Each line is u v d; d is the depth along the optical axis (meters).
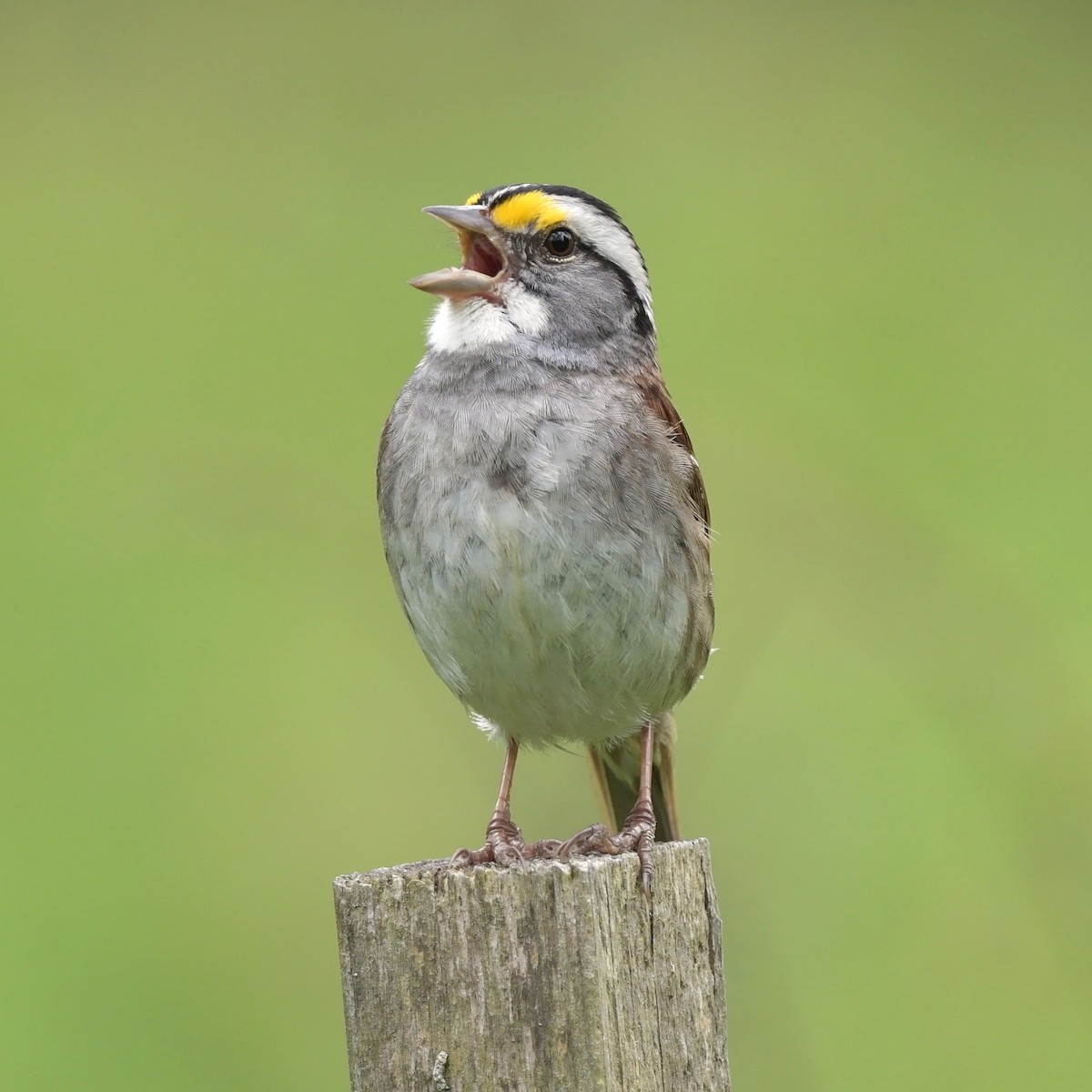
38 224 14.84
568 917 6.00
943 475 13.84
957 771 11.69
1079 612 13.05
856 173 15.23
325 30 15.92
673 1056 6.19
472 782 11.88
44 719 12.58
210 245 14.66
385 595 12.66
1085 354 14.11
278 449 13.37
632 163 15.20
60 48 15.59
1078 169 15.34
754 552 11.89
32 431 13.74
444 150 15.03
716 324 14.30
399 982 6.12
